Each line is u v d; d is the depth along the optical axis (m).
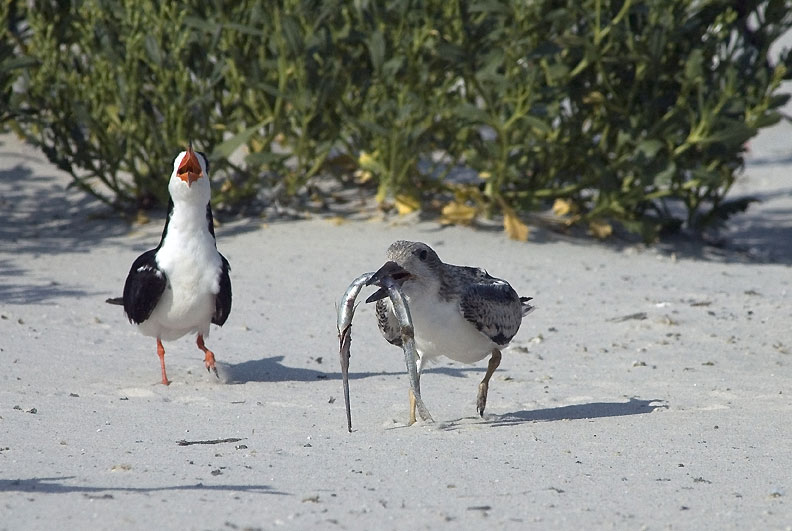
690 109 18.44
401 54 18.81
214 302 10.59
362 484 6.92
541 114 18.08
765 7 19.09
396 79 19.17
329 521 6.04
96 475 7.04
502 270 16.77
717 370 11.25
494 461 7.62
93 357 11.50
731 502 6.66
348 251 17.61
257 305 14.21
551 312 14.08
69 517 6.00
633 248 19.50
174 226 10.43
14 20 19.58
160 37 18.70
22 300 14.12
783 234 22.61
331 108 19.52
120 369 11.05
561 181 20.23
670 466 7.57
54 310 13.58
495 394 10.23
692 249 20.08
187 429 8.62
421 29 18.80
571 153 19.36
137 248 17.80
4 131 20.91
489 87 18.05
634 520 6.24
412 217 19.73
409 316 8.20
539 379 10.86
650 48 17.98
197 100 18.72
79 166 19.61
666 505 6.57
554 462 7.63
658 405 9.75
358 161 19.75
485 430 8.73
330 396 10.06
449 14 18.45
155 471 7.18
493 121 18.09
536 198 19.53
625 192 19.14
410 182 19.59
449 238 18.66
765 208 25.33
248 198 20.56
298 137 19.42
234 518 6.04
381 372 11.18
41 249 17.61
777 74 18.48
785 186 27.75
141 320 10.53
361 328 13.30
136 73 18.95
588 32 18.84
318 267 16.56
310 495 6.56
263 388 10.35
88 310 13.67
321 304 14.38
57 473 7.08
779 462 7.70
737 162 20.66
